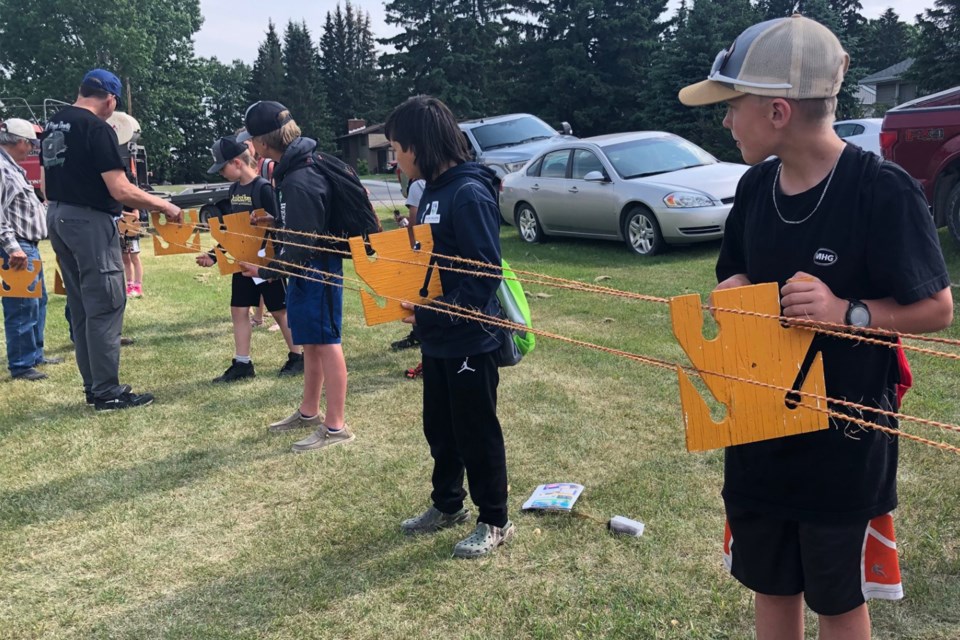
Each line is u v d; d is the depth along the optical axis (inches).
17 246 200.8
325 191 150.0
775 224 65.6
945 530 114.3
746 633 95.6
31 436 177.9
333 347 161.3
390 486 143.4
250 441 169.6
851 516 64.4
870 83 1882.4
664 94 1254.9
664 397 179.3
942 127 272.4
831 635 69.0
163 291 361.1
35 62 1785.2
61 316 315.6
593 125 1642.5
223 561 120.6
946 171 276.4
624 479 138.9
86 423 185.5
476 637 98.7
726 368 62.0
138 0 1841.8
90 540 129.0
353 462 154.8
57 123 181.5
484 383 112.3
